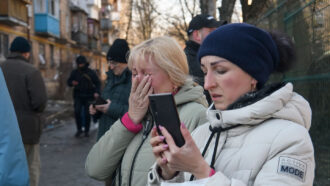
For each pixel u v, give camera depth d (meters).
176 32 15.33
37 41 24.16
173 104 1.22
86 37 33.50
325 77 3.37
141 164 1.94
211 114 1.30
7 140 1.94
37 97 4.13
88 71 10.20
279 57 1.39
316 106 3.54
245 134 1.26
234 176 1.21
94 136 10.60
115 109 3.41
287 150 1.16
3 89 1.99
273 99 1.20
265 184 1.13
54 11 25.80
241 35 1.25
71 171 6.58
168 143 1.21
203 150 1.34
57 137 10.38
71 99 22.19
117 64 3.54
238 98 1.28
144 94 1.97
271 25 5.15
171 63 1.94
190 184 1.19
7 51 18.94
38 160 4.28
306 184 1.15
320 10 3.49
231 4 7.79
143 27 20.53
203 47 1.31
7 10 16.92
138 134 2.04
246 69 1.25
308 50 3.75
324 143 3.36
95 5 39.50
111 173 2.13
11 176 1.93
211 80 1.29
